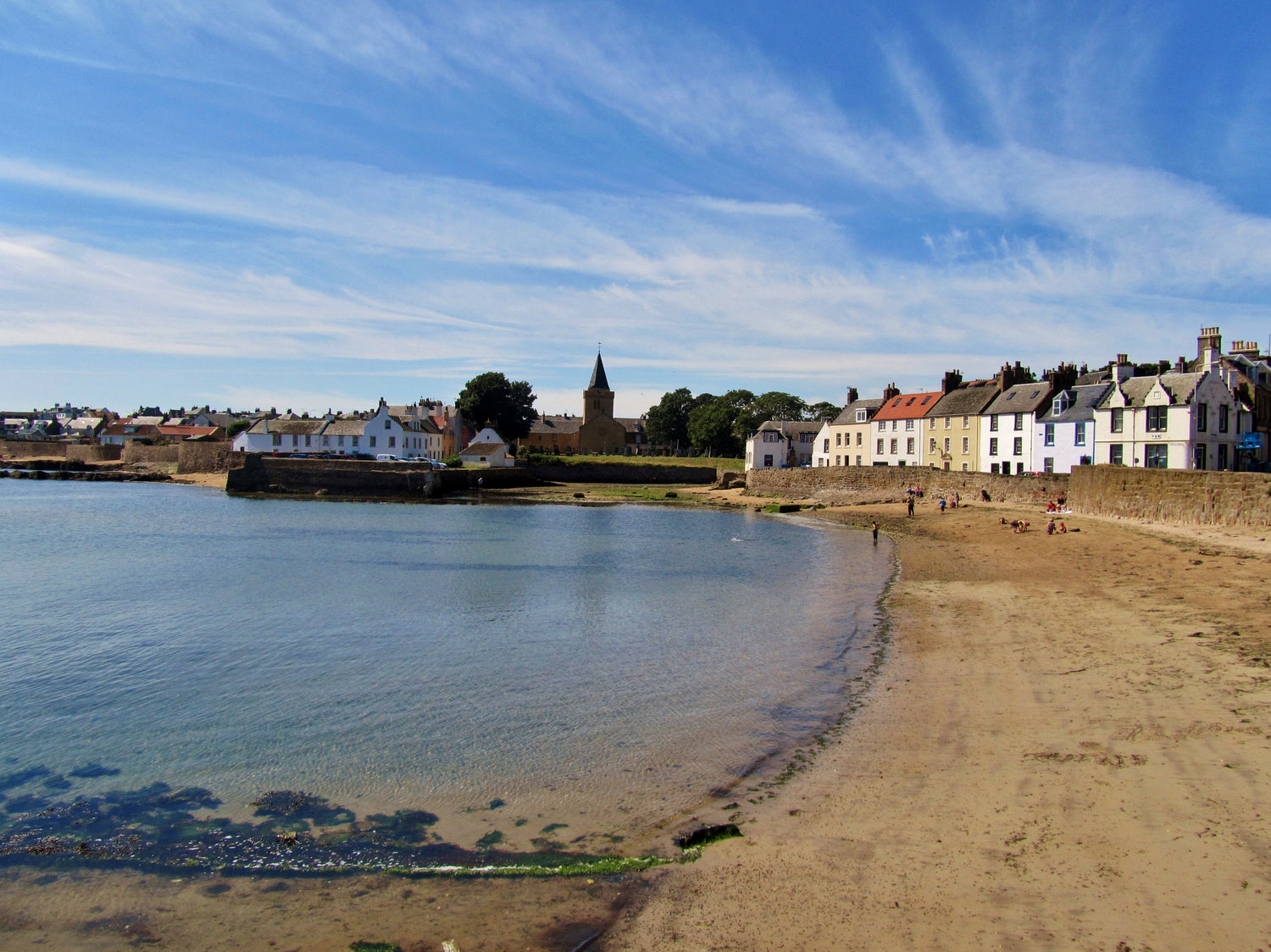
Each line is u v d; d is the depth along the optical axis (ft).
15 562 117.80
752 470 298.97
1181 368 184.24
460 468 319.47
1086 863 27.48
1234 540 101.60
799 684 54.70
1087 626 65.05
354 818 35.76
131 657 64.34
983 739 41.24
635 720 48.11
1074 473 161.48
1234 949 22.21
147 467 369.71
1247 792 31.35
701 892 28.07
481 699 52.80
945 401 244.63
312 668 60.90
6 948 26.27
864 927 25.05
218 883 30.48
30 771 41.75
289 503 237.25
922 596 86.89
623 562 122.42
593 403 538.88
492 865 31.07
